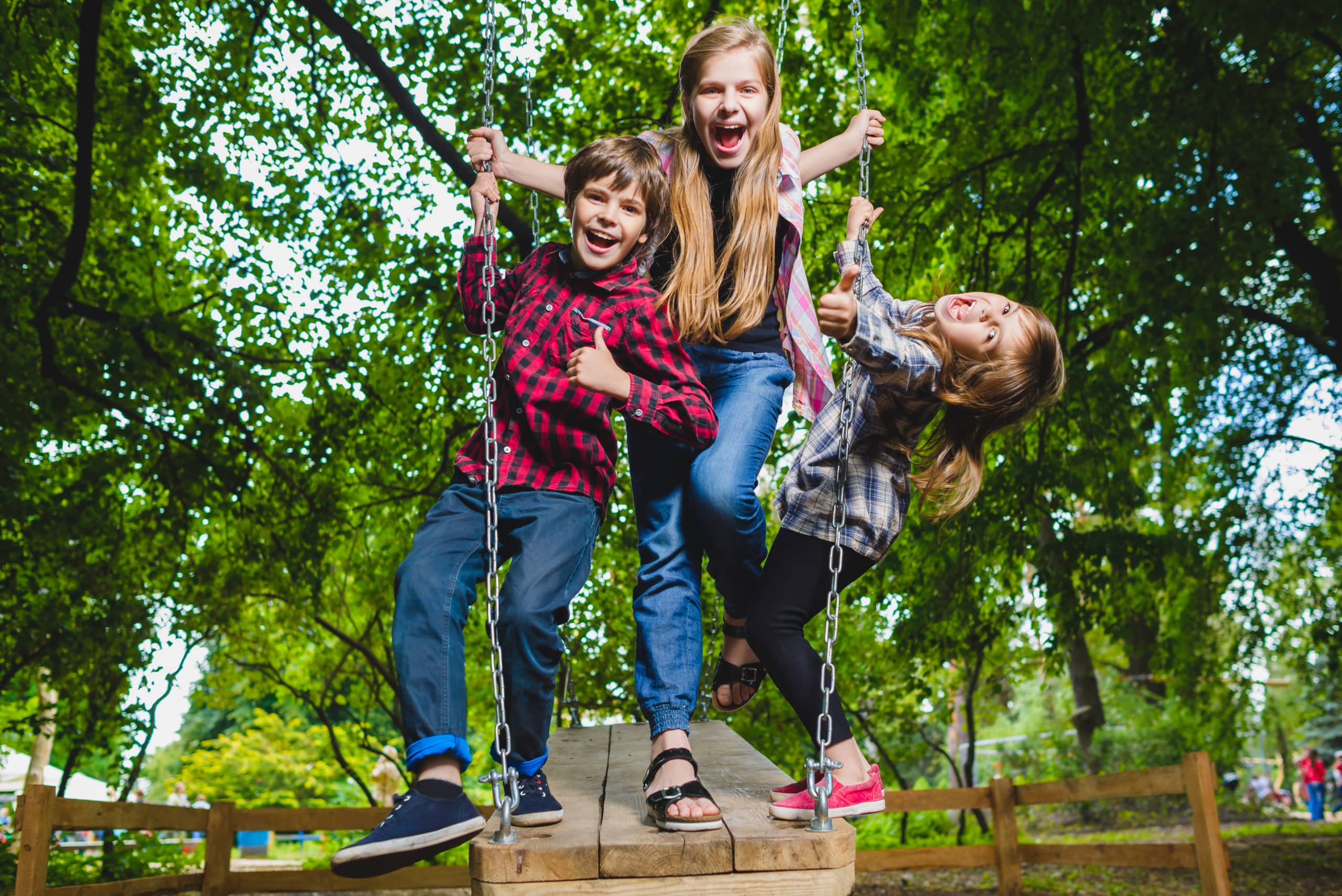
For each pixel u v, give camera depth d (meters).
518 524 2.23
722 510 2.30
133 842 9.80
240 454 10.31
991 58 9.57
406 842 1.88
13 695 12.21
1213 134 8.62
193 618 11.47
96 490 10.01
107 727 10.80
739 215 2.53
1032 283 10.12
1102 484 10.05
